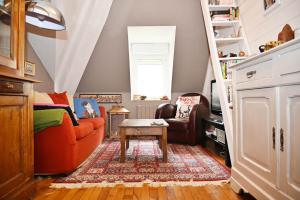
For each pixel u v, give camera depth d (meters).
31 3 2.00
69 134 2.15
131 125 2.67
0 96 1.33
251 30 2.56
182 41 4.08
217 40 2.72
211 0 2.91
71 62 3.95
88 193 1.80
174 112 4.32
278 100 1.26
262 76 1.42
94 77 4.62
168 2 3.50
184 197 1.72
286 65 1.17
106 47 4.15
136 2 3.49
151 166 2.52
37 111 2.09
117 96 4.88
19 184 1.51
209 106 4.37
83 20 3.41
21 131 1.57
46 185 1.97
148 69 4.95
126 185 1.96
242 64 1.69
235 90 1.86
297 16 1.78
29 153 1.67
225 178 2.12
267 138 1.38
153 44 4.73
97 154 3.10
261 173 1.45
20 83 1.55
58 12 2.15
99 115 4.04
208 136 3.34
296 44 1.09
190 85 4.81
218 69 2.61
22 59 1.65
